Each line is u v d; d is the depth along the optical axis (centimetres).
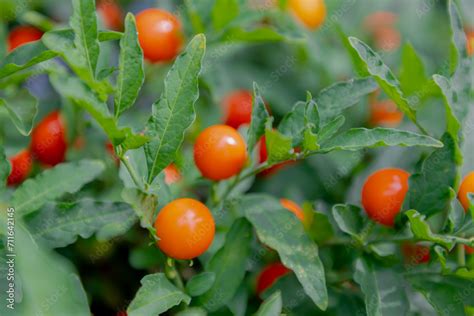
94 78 29
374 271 31
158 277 30
